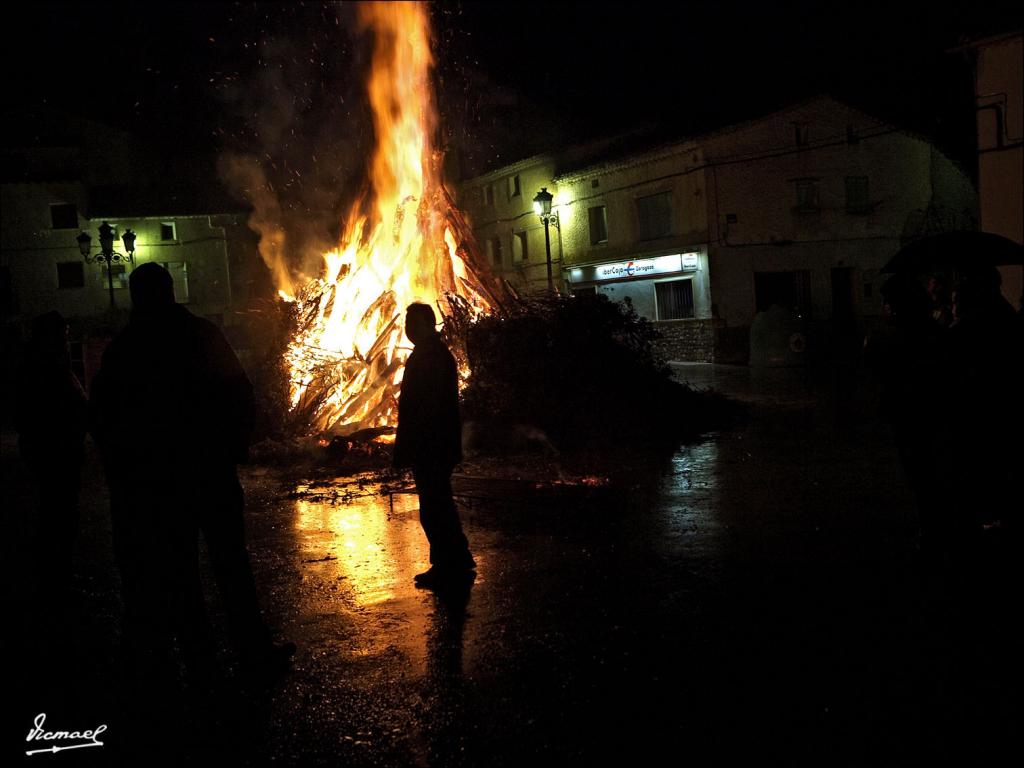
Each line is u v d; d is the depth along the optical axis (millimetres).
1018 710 3623
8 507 9516
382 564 6391
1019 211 15133
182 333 4316
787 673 4066
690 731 3561
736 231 27562
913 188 29844
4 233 33969
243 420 4391
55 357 5875
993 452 5551
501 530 7160
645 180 30000
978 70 15445
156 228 35031
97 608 5656
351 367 13773
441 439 5910
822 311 28797
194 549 4363
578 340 11969
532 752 3463
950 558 5523
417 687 4141
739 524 6949
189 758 3574
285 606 5500
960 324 5559
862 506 7367
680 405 13008
